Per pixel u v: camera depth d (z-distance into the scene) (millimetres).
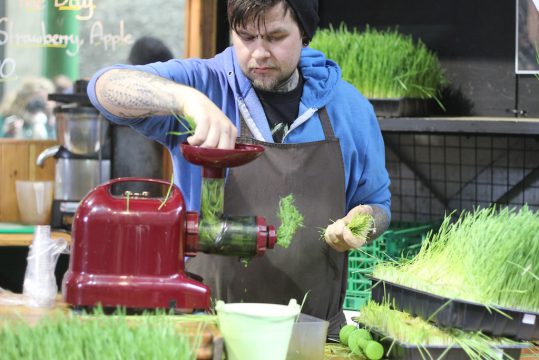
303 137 3246
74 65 5770
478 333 2705
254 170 3125
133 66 2992
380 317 2922
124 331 2115
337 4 5965
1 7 5738
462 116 5617
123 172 5219
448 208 5691
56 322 2244
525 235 2805
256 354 2361
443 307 2705
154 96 2639
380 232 3322
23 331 2160
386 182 3490
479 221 2986
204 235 2598
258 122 3217
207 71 3250
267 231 2627
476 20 5582
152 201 2568
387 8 5824
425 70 5199
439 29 5676
